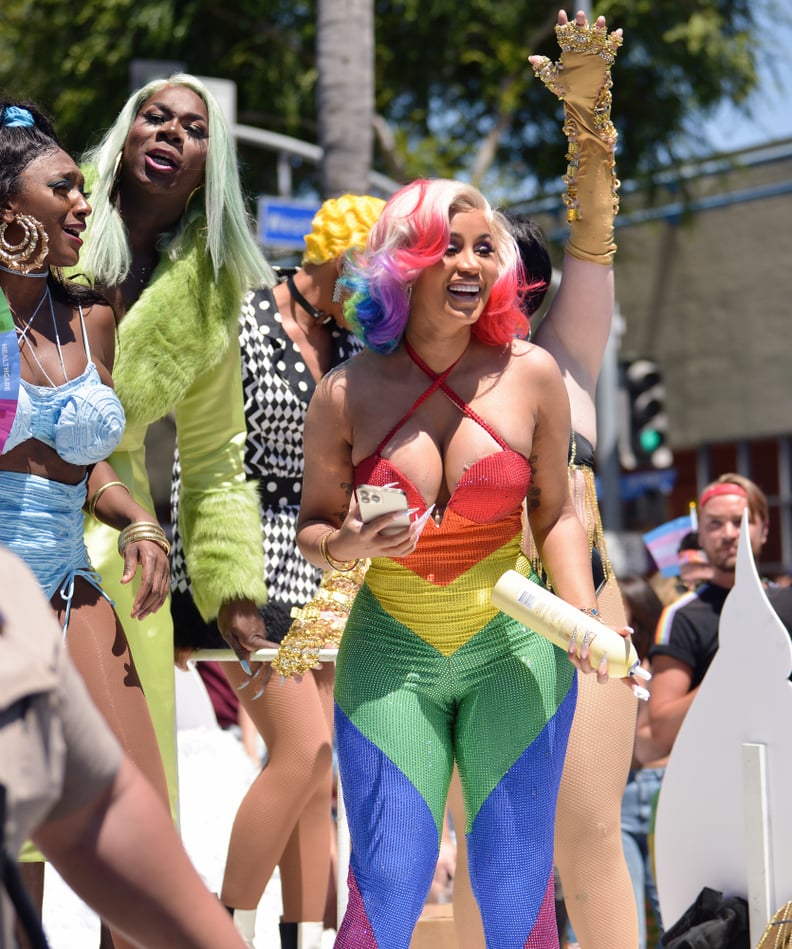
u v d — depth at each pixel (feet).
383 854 11.90
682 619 22.84
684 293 100.12
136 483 15.51
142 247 15.87
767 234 95.81
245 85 81.30
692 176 87.71
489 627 12.39
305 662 14.51
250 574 15.55
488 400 12.39
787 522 95.45
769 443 96.63
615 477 66.44
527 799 12.22
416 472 12.22
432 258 12.01
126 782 6.86
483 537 12.38
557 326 15.46
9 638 6.15
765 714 15.62
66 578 12.87
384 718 12.23
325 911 18.22
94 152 15.97
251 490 15.92
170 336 15.29
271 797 16.83
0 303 12.66
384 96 79.41
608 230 15.24
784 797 15.37
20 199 12.91
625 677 11.96
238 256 15.75
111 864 6.77
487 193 72.28
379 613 12.56
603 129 14.93
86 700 6.57
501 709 12.31
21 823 6.08
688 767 16.48
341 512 12.88
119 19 79.97
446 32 79.61
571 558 12.81
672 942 15.42
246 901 16.93
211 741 22.74
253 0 79.82
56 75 82.38
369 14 45.62
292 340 17.83
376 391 12.47
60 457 12.91
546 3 80.79
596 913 13.94
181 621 16.53
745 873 15.88
